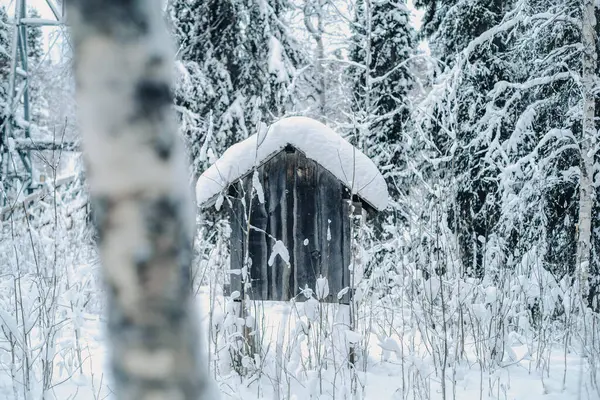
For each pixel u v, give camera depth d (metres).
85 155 0.60
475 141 10.04
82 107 0.58
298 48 12.78
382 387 4.94
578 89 8.86
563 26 9.00
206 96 11.75
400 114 13.07
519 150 10.32
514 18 9.29
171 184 0.61
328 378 4.95
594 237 8.86
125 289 0.62
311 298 4.86
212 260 5.71
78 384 4.77
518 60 10.56
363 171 5.11
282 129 5.09
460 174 10.70
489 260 7.10
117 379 0.64
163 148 0.61
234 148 5.18
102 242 0.62
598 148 8.02
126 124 0.59
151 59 0.59
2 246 5.93
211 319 4.57
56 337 5.36
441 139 11.24
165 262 0.62
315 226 5.20
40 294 4.77
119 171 0.59
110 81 0.57
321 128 5.18
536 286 6.03
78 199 8.15
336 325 4.91
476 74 11.05
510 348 5.54
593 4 8.02
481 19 11.27
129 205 0.60
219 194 5.11
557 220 9.41
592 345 5.03
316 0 12.77
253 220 5.27
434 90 10.06
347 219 5.15
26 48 11.90
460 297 5.50
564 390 4.83
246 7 12.13
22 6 11.15
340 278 5.16
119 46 0.57
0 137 10.03
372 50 13.55
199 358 0.66
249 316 5.02
